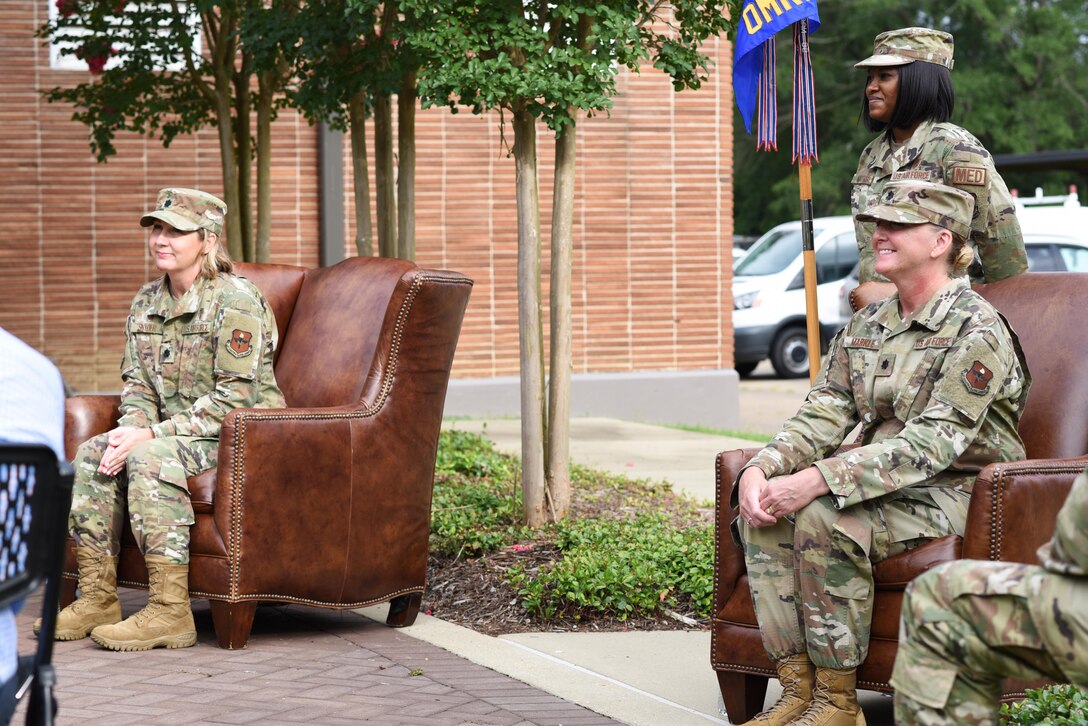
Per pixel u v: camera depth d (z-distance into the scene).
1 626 2.28
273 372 5.05
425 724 3.70
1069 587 2.44
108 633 4.52
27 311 10.45
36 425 2.29
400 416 4.89
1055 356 3.93
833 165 29.62
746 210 32.22
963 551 3.37
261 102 7.90
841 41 30.41
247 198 8.01
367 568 4.79
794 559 3.53
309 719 3.73
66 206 10.49
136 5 7.40
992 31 28.28
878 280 4.63
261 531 4.59
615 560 5.23
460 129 11.09
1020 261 4.41
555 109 5.62
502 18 5.62
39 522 2.21
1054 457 3.83
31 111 10.37
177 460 4.64
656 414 11.62
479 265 11.21
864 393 3.68
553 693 4.03
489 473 7.59
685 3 5.90
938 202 3.58
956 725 2.58
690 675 4.25
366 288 5.21
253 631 4.89
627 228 11.52
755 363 17.69
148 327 5.00
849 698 3.51
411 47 5.76
